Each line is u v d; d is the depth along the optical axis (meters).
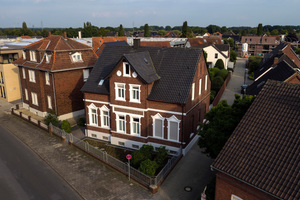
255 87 36.84
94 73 28.33
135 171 20.47
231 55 89.06
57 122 30.66
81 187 19.91
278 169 12.59
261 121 14.81
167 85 23.97
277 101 15.24
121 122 26.16
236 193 13.87
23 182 20.77
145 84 23.33
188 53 25.16
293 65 44.28
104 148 26.31
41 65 33.25
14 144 27.69
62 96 33.16
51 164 23.34
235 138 14.83
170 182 20.31
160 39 98.56
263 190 12.25
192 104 24.88
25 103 39.66
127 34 187.12
